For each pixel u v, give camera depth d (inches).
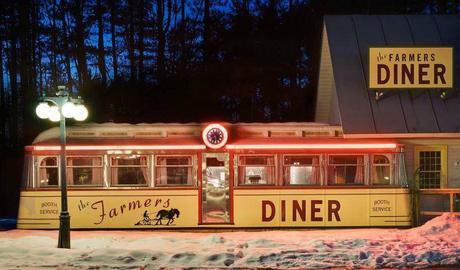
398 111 749.9
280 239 607.5
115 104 1370.6
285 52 1402.6
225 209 681.0
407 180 701.9
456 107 760.3
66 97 590.6
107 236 633.0
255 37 1398.9
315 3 1413.6
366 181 691.4
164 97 1378.0
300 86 1417.3
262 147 685.9
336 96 800.3
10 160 1191.6
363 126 727.1
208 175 685.3
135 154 682.8
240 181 685.3
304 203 682.8
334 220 684.1
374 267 481.1
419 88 768.3
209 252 526.9
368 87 771.4
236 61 1400.1
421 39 837.2
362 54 820.0
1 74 1478.8
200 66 1435.8
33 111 1395.2
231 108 1398.9
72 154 679.7
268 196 681.6
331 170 690.8
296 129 708.0
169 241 596.4
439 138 746.8
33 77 1514.5
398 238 605.3
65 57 1523.1
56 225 671.1
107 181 679.1
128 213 676.1
